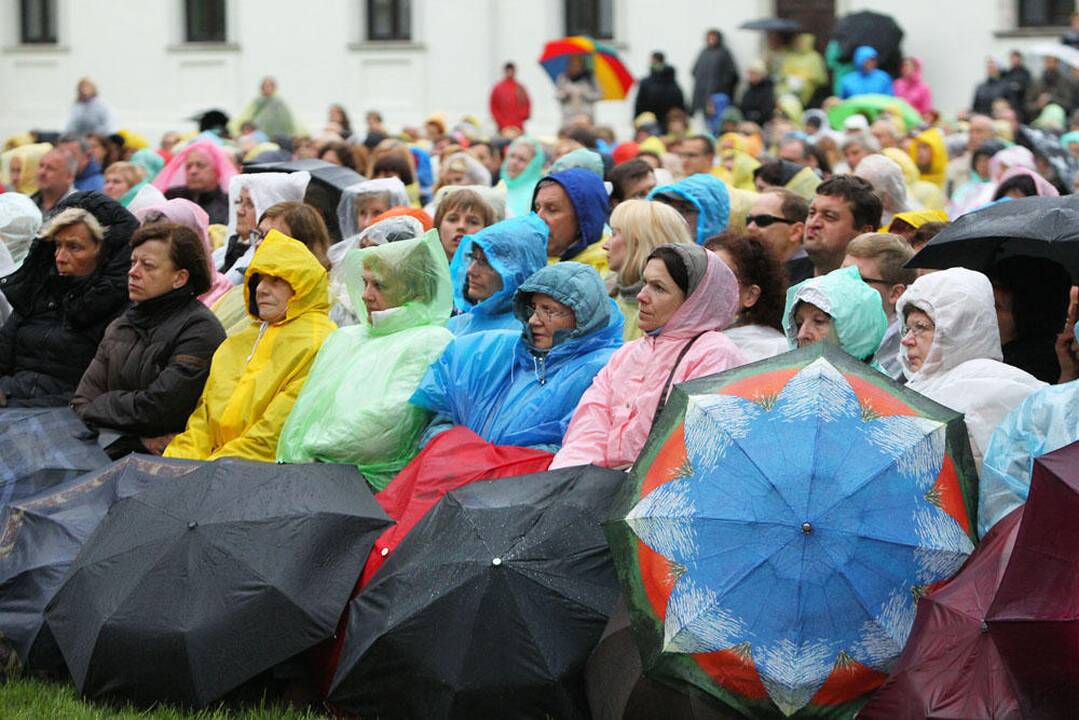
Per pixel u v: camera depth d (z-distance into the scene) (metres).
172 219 16.64
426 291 13.39
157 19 48.41
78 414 14.02
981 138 27.45
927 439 9.80
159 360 13.97
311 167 19.66
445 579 10.38
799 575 9.46
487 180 21.75
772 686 9.42
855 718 9.38
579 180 15.29
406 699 10.30
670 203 15.89
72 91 49.12
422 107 46.69
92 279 15.02
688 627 9.52
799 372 10.01
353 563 11.02
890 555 9.54
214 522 11.07
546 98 45.72
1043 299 11.91
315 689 11.10
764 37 43.50
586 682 10.15
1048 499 8.95
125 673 10.80
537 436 12.27
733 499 9.66
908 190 20.66
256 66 47.81
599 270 15.24
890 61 41.72
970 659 9.09
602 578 10.41
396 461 12.84
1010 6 42.44
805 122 35.44
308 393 13.26
